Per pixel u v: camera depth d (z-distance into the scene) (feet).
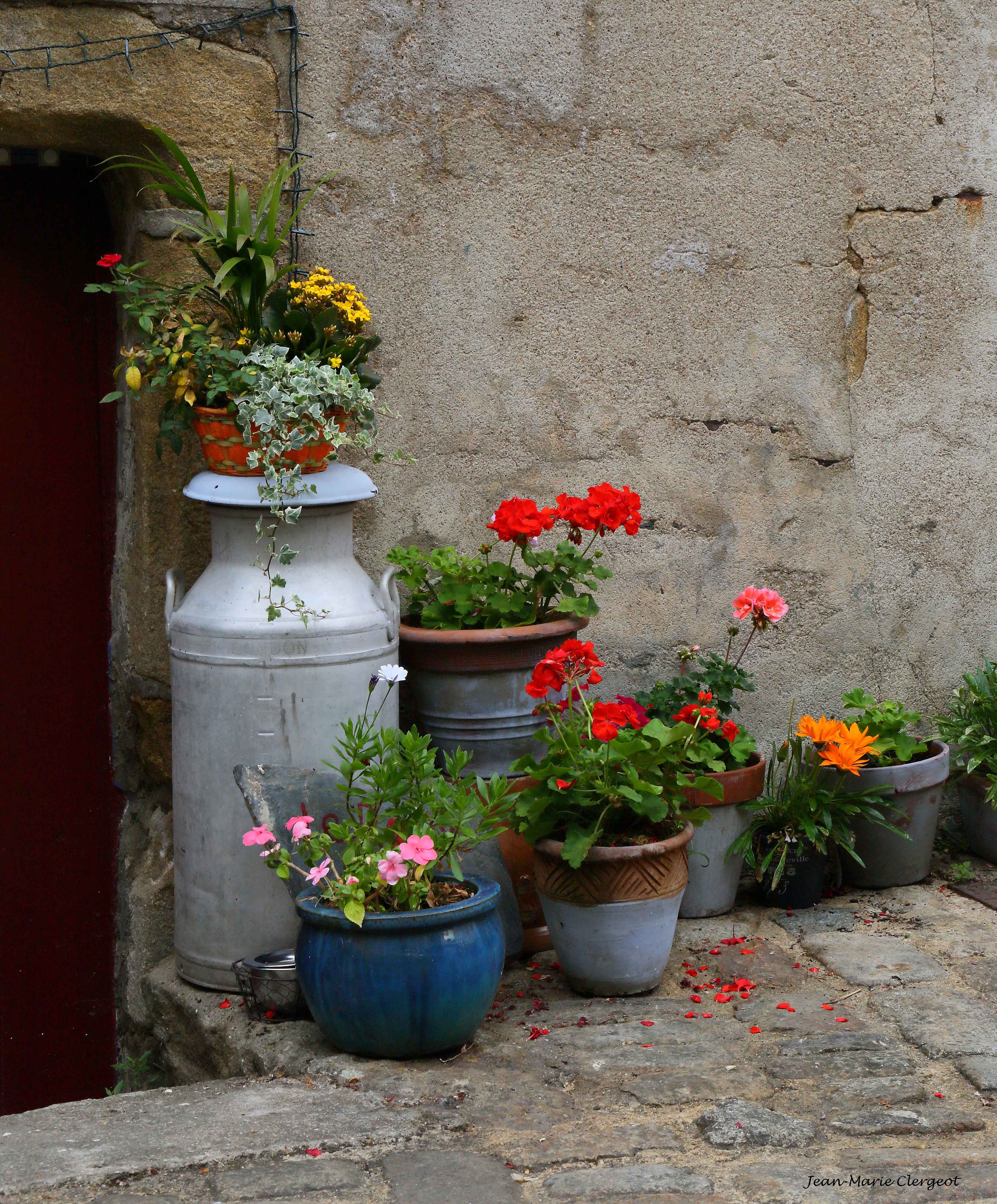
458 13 12.35
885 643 14.23
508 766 11.94
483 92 12.51
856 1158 7.95
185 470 12.10
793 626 13.91
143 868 12.60
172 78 11.60
